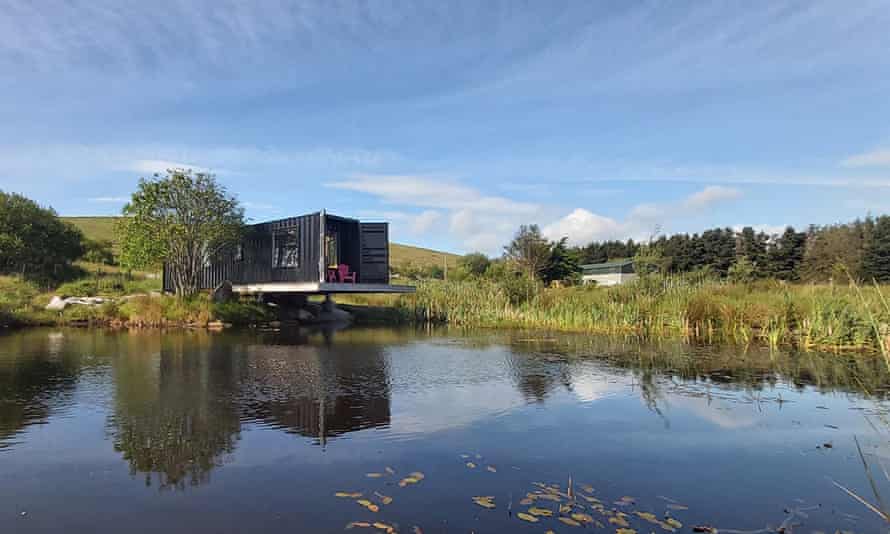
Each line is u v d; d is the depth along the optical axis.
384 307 24.92
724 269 49.25
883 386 7.41
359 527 3.19
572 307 17.94
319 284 19.16
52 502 3.56
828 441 5.02
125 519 3.31
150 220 19.48
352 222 22.89
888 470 4.27
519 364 9.52
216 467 4.23
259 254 22.05
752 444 4.93
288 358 10.33
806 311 12.34
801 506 3.60
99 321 18.50
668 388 7.35
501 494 3.72
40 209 30.70
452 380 7.97
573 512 3.44
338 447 4.74
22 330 16.48
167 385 7.52
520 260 38.44
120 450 4.64
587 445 4.87
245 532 3.13
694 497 3.73
